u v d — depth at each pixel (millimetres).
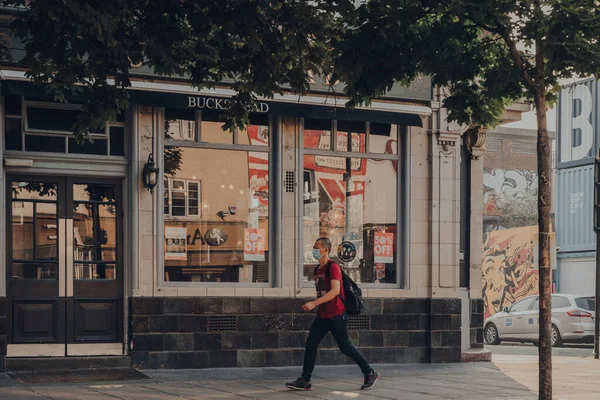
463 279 16656
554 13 10367
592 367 16375
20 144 12898
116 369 13031
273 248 14398
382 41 10781
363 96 11281
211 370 13539
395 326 15133
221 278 14039
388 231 15305
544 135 10555
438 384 12422
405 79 11344
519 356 19766
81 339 13164
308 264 14680
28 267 12961
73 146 13211
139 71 13211
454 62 11234
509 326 26750
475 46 11484
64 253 13156
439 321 15359
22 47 12391
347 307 11531
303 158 14695
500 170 50625
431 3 10602
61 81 10289
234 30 9797
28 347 12859
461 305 15625
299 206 14547
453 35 11047
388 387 11930
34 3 9406
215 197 14062
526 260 44500
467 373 14133
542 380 10273
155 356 13391
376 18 10766
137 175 13422
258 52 10109
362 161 15172
